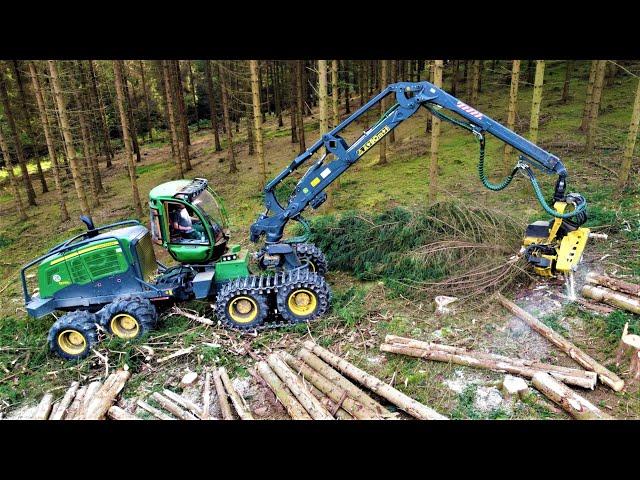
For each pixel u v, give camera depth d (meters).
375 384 5.03
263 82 28.97
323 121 11.18
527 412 4.60
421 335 6.01
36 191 21.80
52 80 11.44
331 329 6.38
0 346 7.05
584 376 4.79
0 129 16.42
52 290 6.96
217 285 7.15
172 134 18.03
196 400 5.33
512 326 5.94
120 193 19.20
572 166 12.04
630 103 16.84
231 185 16.25
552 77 22.92
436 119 10.12
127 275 6.99
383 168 15.04
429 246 7.46
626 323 5.34
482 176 6.61
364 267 7.98
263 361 5.59
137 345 6.26
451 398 4.89
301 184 7.01
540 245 6.51
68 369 6.09
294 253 7.21
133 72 29.02
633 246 7.34
